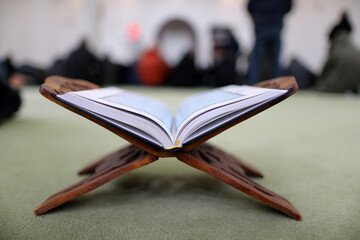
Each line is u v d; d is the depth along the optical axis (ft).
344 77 12.87
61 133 4.44
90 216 1.70
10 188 2.16
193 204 1.88
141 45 27.22
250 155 3.27
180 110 2.24
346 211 1.82
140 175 2.46
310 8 24.90
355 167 2.83
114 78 18.38
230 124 1.61
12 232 1.51
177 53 28.22
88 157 3.08
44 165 2.77
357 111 7.52
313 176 2.53
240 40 26.30
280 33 10.71
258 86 2.09
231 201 1.93
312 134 4.56
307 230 1.57
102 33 26.78
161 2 26.63
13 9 27.17
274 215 1.74
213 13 26.35
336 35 13.20
